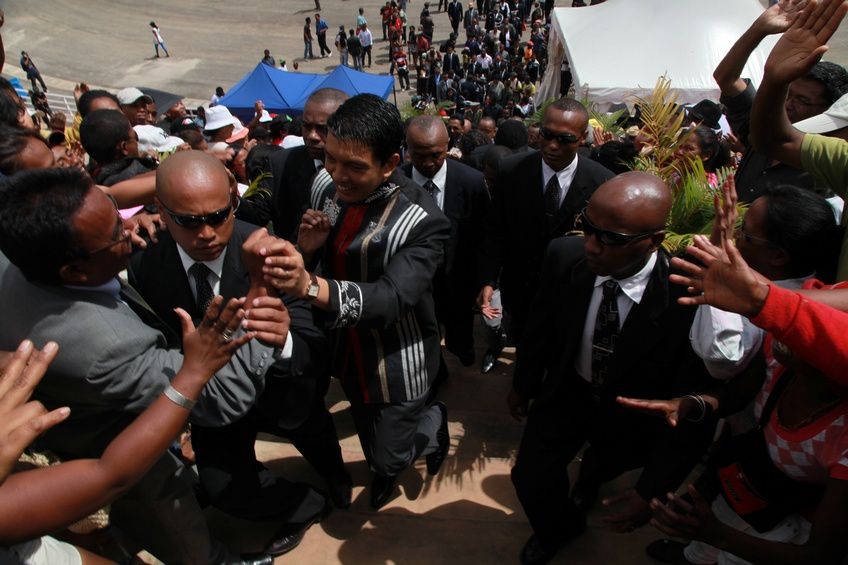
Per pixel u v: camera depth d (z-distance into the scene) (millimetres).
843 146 2072
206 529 2252
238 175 4844
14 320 1659
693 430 2113
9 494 1296
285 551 2557
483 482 2990
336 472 2814
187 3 31078
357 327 2305
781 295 1394
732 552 1678
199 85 22172
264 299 1722
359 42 23562
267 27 28250
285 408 2475
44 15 27141
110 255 1667
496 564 2525
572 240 2424
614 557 2576
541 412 2562
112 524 2252
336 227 2379
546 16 25984
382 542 2627
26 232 1510
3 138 2338
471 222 3777
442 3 29422
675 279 1514
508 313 4043
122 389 1695
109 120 3521
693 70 9938
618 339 2252
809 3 1909
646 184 2000
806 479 1797
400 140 2143
